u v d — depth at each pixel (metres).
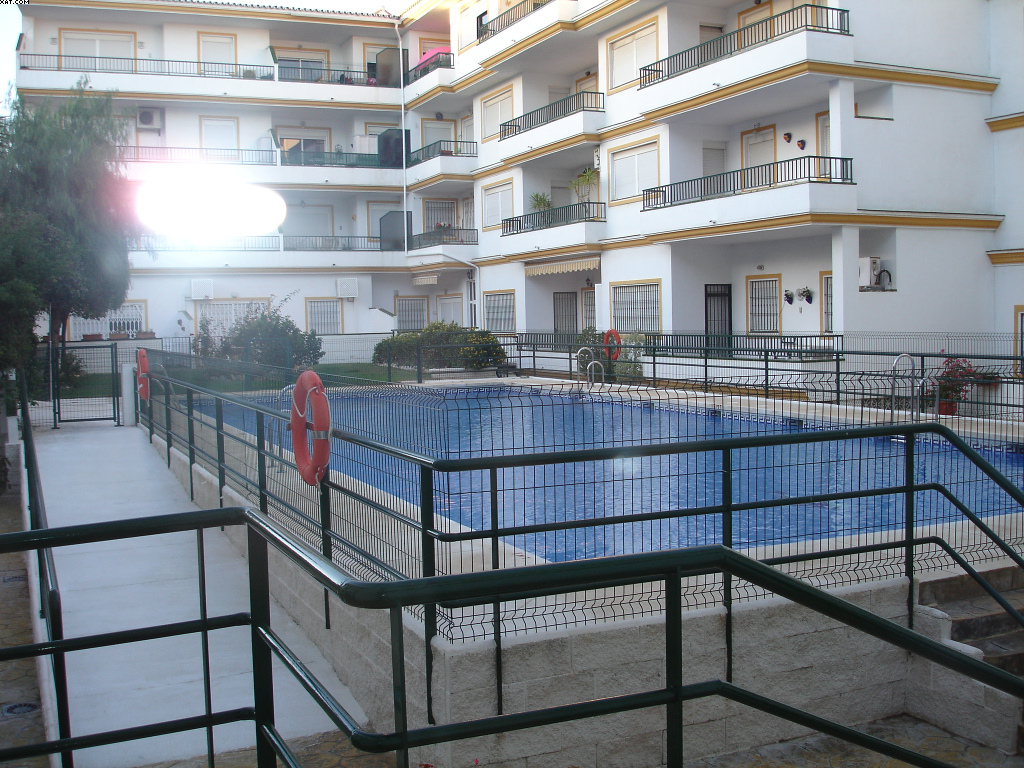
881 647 5.24
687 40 22.75
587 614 4.66
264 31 36.00
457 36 33.16
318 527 6.20
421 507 4.33
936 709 5.15
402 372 24.64
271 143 35.38
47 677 5.16
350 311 34.97
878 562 5.47
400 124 37.06
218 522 2.58
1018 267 19.22
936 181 19.14
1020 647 5.08
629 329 24.25
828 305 20.16
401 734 1.99
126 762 4.45
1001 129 19.56
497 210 31.12
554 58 28.00
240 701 5.12
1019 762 4.67
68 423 16.98
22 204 22.67
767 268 21.89
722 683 2.35
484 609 4.71
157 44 34.81
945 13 19.27
